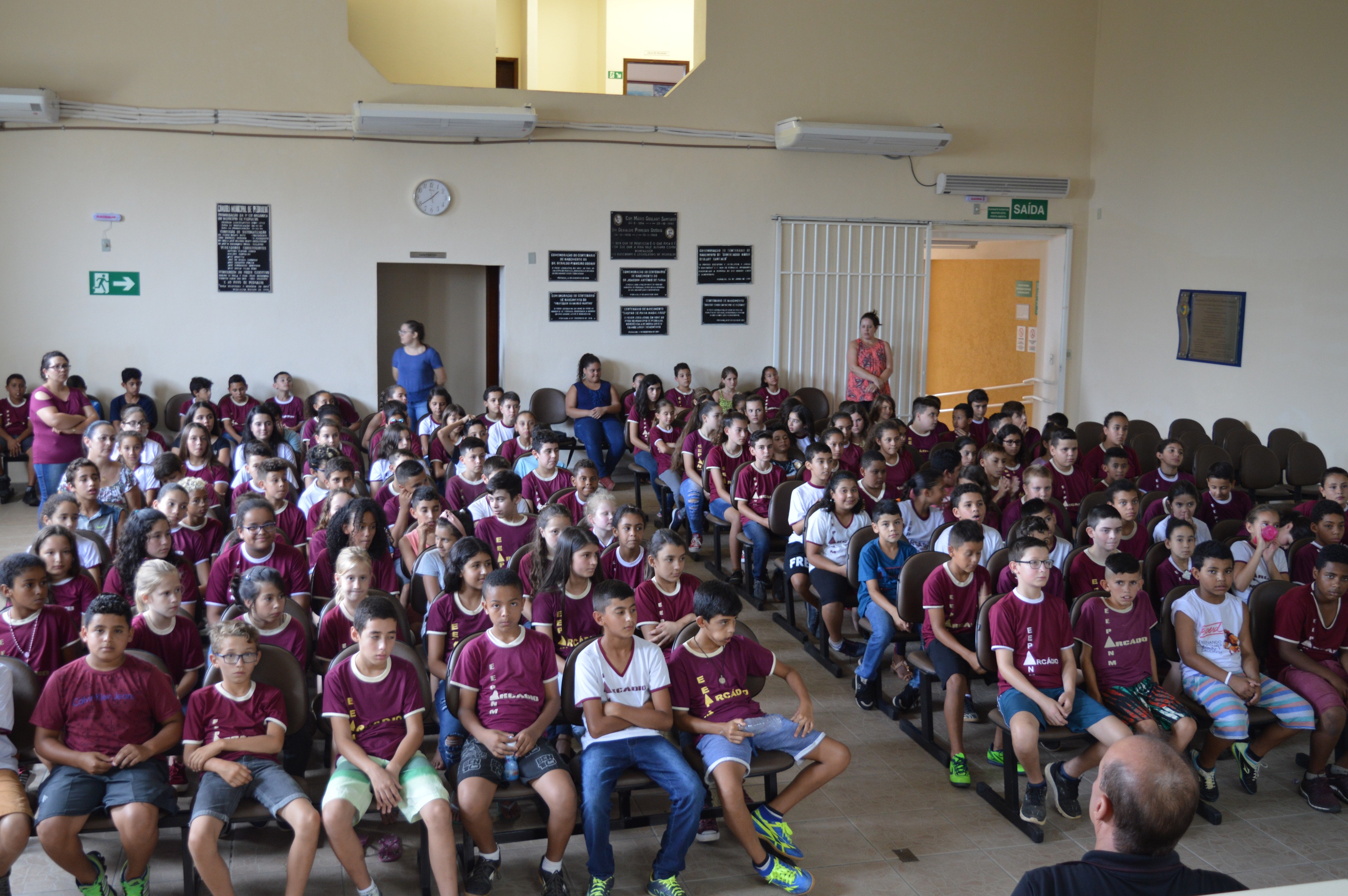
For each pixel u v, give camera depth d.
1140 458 8.55
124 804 3.11
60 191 8.62
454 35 11.05
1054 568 4.64
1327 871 3.61
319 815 3.15
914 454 7.74
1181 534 4.70
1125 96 10.40
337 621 3.97
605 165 9.70
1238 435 8.55
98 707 3.24
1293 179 8.45
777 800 3.62
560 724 3.87
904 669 5.06
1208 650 4.24
